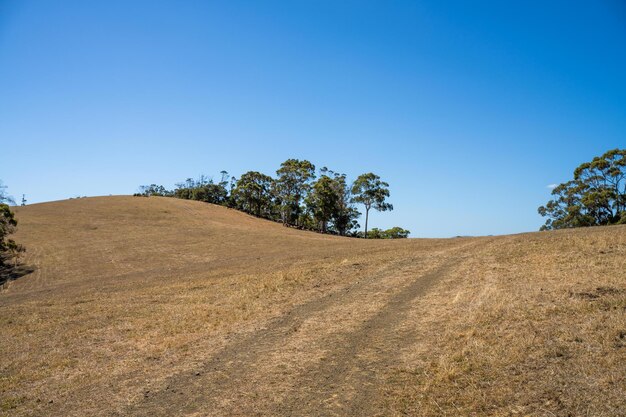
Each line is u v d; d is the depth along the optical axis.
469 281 17.00
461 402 7.54
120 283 30.48
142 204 87.31
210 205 99.25
